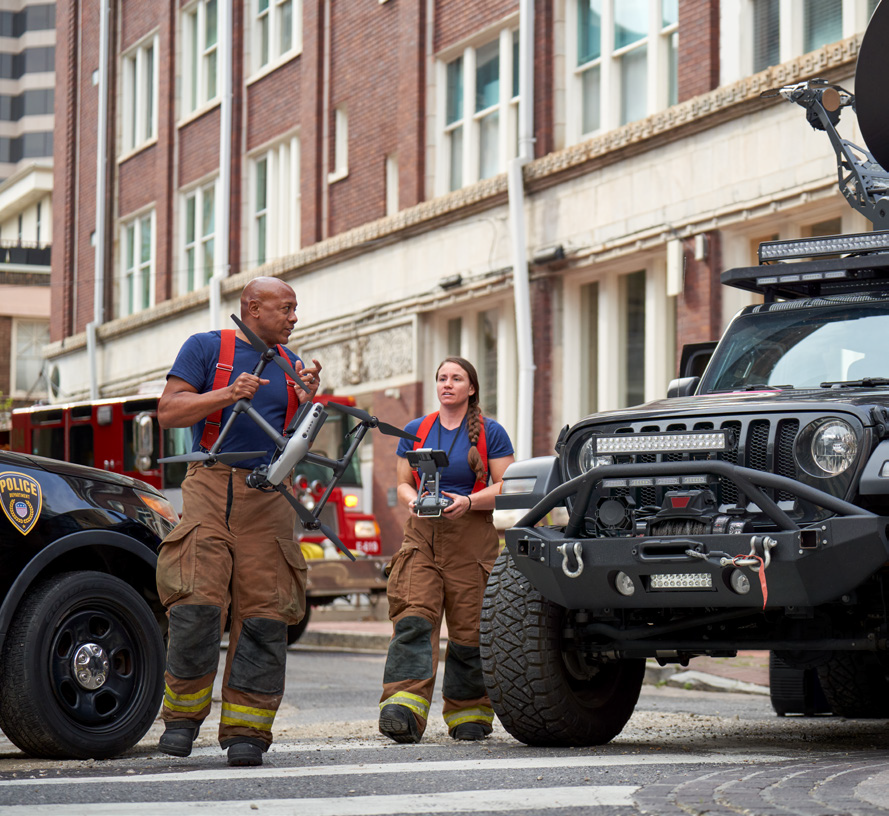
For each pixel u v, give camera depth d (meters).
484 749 7.07
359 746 7.37
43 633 6.91
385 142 26.08
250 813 4.65
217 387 6.43
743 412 6.50
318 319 27.72
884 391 6.96
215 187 32.53
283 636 6.43
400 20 25.42
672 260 18.67
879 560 6.07
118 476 7.84
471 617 7.65
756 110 17.44
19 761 6.88
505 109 23.20
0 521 6.95
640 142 19.27
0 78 100.19
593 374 21.03
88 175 38.34
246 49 31.34
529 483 7.00
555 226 21.06
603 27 20.88
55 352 39.12
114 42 37.25
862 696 9.15
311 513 6.22
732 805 4.58
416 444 7.95
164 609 7.82
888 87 8.85
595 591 6.68
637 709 10.21
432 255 24.19
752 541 6.22
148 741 8.14
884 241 7.70
